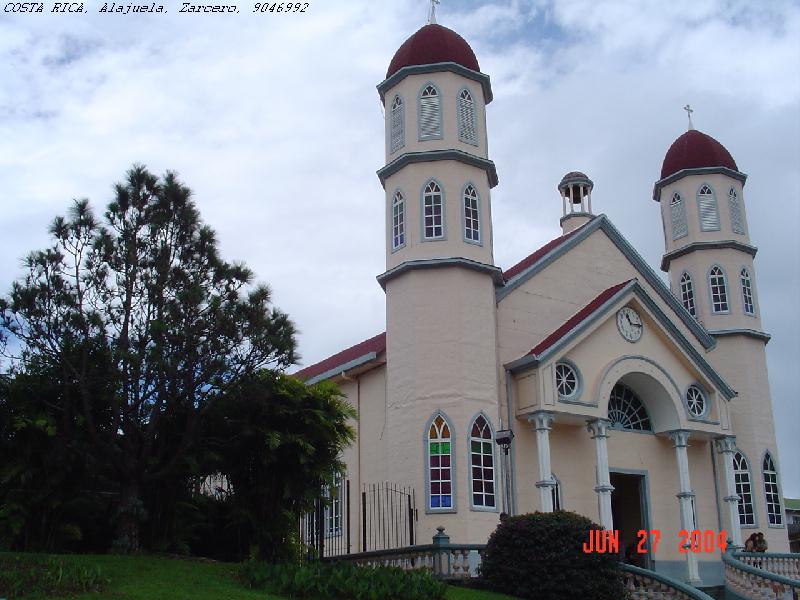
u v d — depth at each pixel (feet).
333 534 89.40
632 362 85.05
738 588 77.20
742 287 101.45
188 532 58.85
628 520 94.43
